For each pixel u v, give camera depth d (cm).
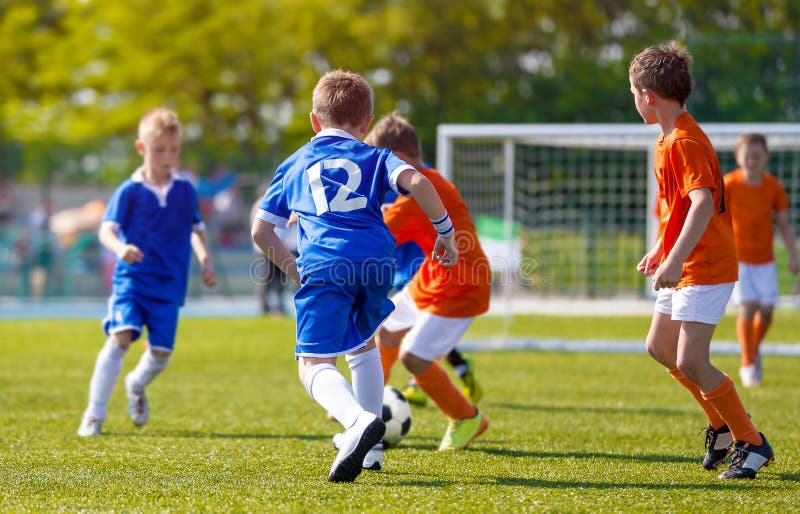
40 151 3259
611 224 2428
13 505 558
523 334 1950
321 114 650
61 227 3073
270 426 917
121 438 838
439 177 804
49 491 597
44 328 2164
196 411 1022
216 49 4078
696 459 732
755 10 3475
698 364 636
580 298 2592
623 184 2375
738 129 1478
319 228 607
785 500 577
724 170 2030
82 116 4391
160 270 897
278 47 4000
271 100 4206
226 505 553
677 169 624
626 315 2300
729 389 641
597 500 573
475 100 3803
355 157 619
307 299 605
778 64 2989
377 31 3769
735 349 1559
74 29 4412
